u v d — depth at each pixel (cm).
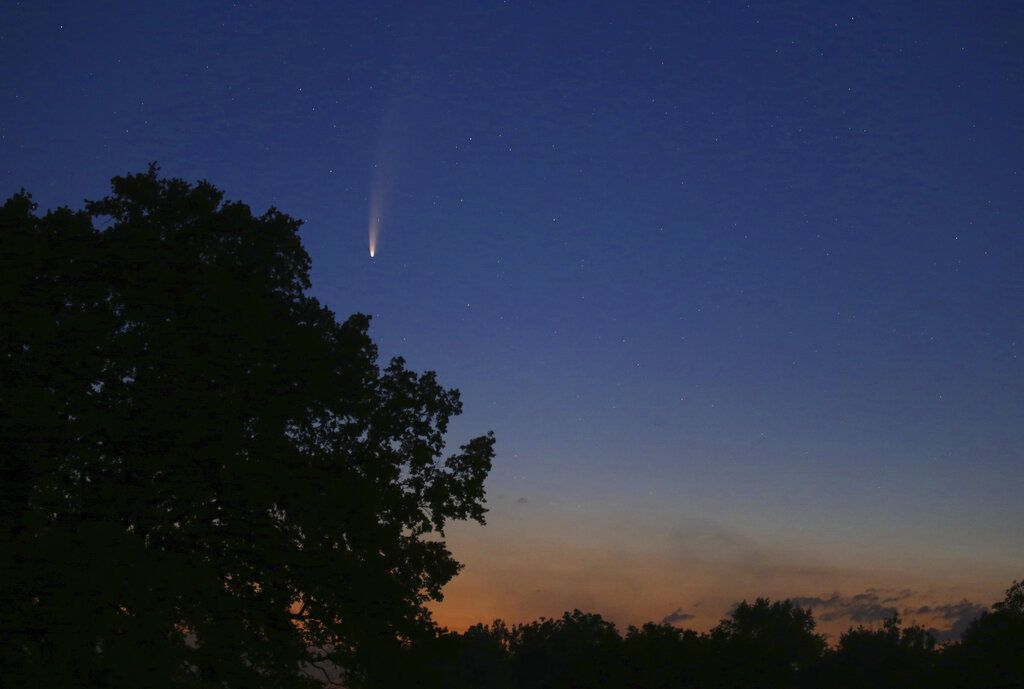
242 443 2534
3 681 1942
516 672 13150
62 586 1967
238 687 2333
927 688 9312
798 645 13638
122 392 2427
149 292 2483
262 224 2831
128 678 2022
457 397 3067
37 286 2397
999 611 8819
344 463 2802
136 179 2681
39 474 2244
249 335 2594
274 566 2542
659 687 7681
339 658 2661
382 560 2819
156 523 2352
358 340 2928
